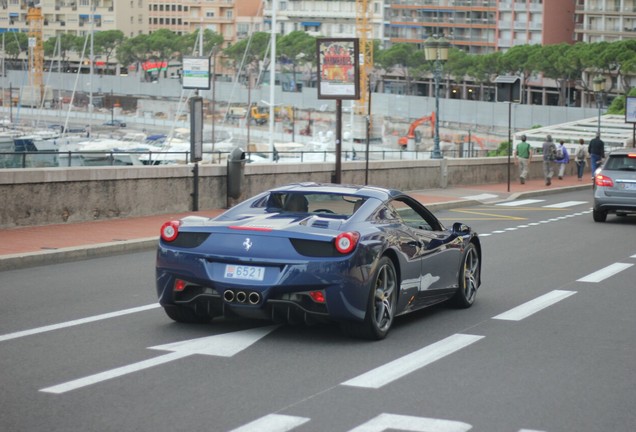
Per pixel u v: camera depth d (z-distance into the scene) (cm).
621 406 834
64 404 800
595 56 18000
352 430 737
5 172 2056
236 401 817
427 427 751
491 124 15662
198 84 2573
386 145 17862
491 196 3888
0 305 1291
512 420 778
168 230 1089
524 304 1393
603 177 2861
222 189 2752
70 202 2228
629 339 1145
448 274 1280
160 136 15288
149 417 764
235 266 1049
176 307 1123
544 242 2320
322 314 1035
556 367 981
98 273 1634
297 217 1123
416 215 1244
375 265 1065
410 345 1071
